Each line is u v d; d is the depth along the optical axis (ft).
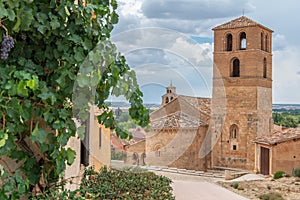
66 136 7.06
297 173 39.60
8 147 6.40
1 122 6.51
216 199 20.88
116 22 7.96
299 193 31.12
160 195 11.52
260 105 75.82
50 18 6.71
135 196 11.17
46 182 7.32
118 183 11.70
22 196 7.63
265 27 80.53
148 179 12.42
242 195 26.78
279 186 33.65
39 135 6.70
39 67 6.99
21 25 6.35
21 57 6.87
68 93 7.13
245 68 78.95
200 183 22.18
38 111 6.87
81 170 13.30
